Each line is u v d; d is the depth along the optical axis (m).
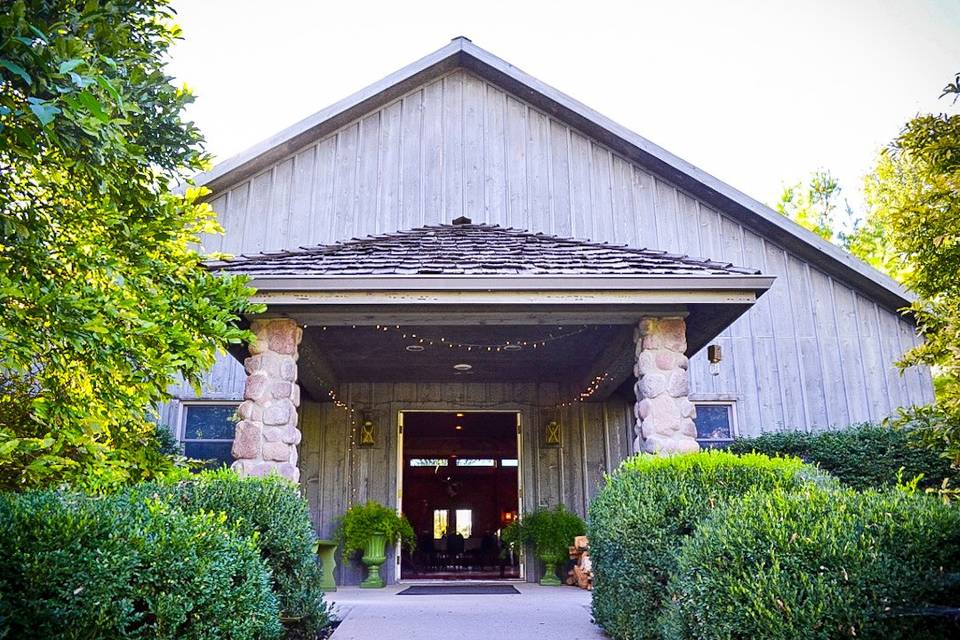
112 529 3.04
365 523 9.60
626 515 4.68
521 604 7.49
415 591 8.99
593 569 5.68
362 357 8.78
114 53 3.88
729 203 10.52
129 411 4.49
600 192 10.70
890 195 13.67
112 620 2.87
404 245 7.44
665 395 6.13
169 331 4.21
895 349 10.20
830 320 10.28
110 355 4.01
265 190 10.55
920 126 5.75
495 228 8.73
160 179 4.66
